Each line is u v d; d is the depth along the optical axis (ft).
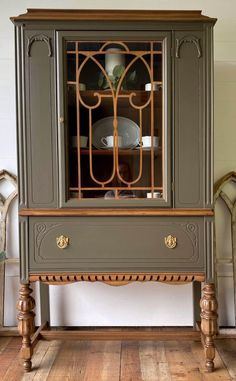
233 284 5.82
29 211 4.46
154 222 4.50
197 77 4.44
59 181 4.47
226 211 5.85
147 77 4.58
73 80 4.55
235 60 5.78
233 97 5.81
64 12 4.47
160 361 4.90
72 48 4.51
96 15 4.39
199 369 4.68
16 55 4.41
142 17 4.39
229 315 5.88
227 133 5.83
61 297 5.95
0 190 5.88
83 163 4.62
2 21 5.75
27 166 4.48
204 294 4.58
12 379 4.47
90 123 4.63
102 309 5.97
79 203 4.49
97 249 4.50
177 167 4.49
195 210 4.47
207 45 4.42
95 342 5.48
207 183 4.49
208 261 4.50
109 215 4.47
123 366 4.77
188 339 5.41
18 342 5.53
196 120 4.47
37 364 4.82
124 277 4.52
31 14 4.43
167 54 4.42
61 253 4.51
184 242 4.50
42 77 4.43
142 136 4.63
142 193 4.61
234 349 5.25
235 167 5.84
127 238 4.50
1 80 5.79
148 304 5.96
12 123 5.83
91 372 4.62
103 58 4.56
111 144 4.66
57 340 5.55
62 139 4.45
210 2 5.75
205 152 4.49
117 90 4.63
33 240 4.50
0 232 5.75
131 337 5.41
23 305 4.56
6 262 5.79
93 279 4.53
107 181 4.64
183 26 4.40
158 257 4.51
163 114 4.50
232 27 5.76
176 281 4.54
